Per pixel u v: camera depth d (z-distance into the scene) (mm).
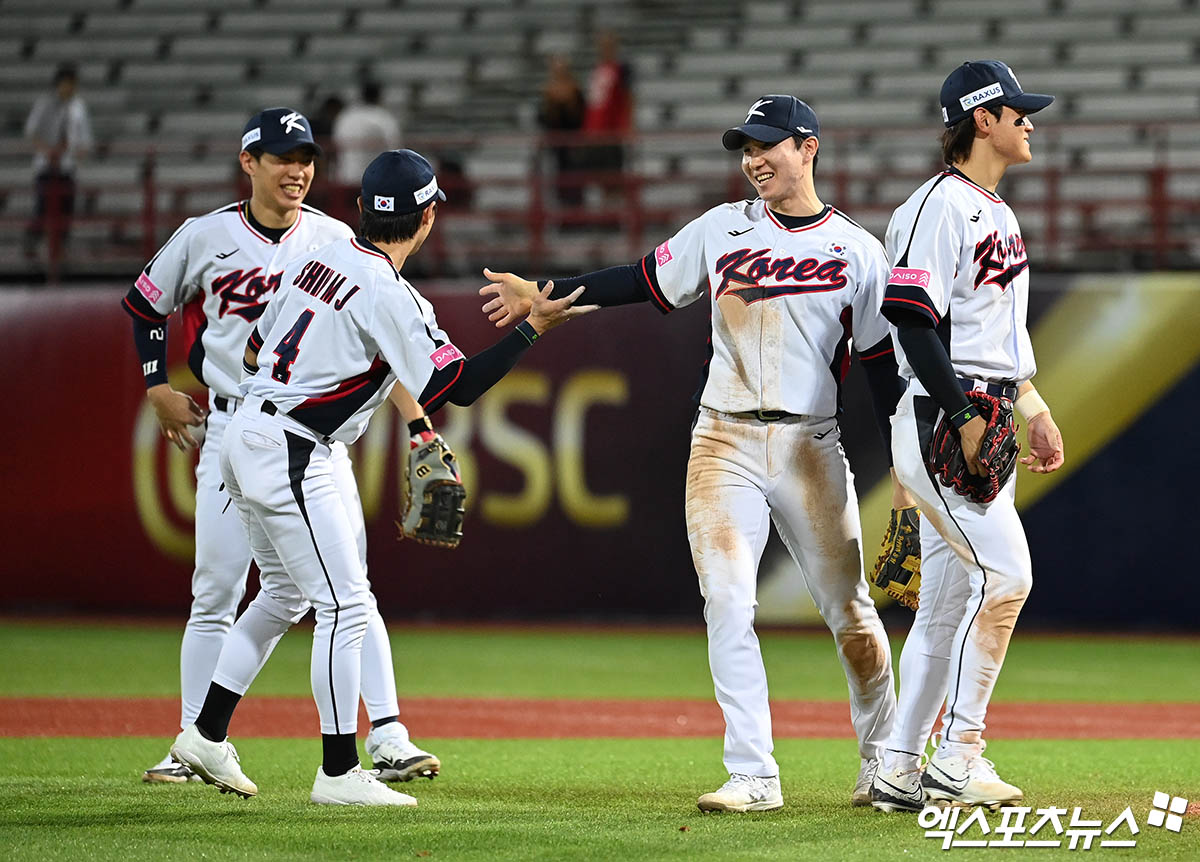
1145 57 65188
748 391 17203
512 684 32906
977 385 16547
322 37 72250
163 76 71062
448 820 16188
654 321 45969
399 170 17328
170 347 46719
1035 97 16719
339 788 17250
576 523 46094
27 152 55719
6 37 73375
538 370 46250
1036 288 44312
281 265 19875
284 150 19453
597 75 56406
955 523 16406
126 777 19562
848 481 17578
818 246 17172
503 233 59594
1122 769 21172
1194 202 48438
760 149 17219
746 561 17219
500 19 72125
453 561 46312
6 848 14461
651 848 14516
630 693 31531
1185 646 41688
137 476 47281
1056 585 44219
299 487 17047
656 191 61250
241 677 17703
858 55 67562
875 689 17578
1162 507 43875
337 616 17203
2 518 47719
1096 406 44062
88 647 38750
